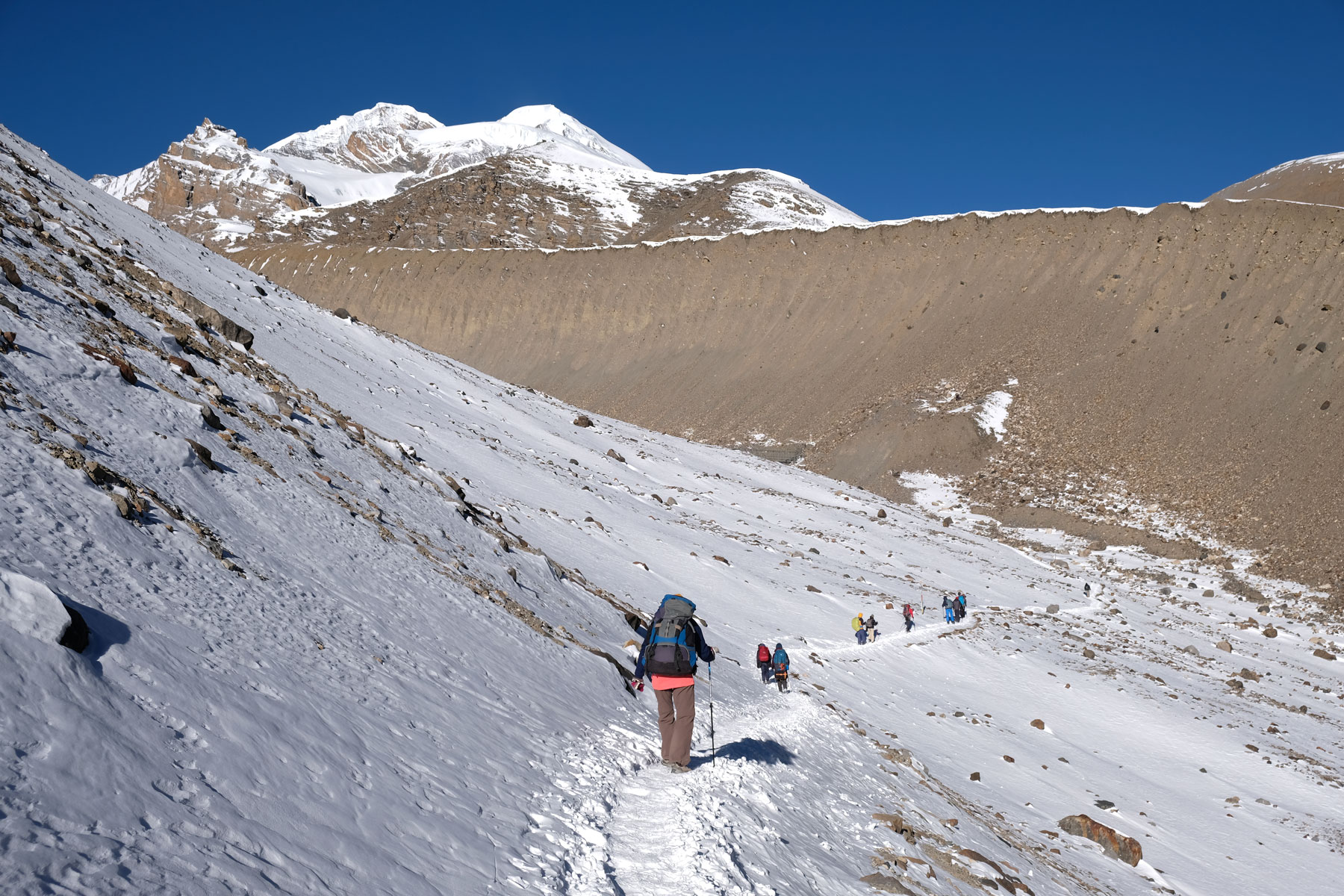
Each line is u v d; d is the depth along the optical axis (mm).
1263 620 49281
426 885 3832
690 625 7801
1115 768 21859
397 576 9891
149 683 4156
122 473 7578
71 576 4941
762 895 5168
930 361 95125
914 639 29531
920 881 7523
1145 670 33781
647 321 130500
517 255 153000
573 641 11961
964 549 54938
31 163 31438
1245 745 25312
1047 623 39531
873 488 78312
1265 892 15359
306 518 9961
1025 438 79062
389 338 57500
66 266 15406
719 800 6641
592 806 5953
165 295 20281
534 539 23266
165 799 3352
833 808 8703
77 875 2619
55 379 8969
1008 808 15586
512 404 54781
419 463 21484
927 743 18812
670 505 44500
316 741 4664
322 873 3479
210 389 13523
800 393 100562
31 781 2932
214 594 6145
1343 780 23750
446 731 6078
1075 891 11039
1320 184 169250
